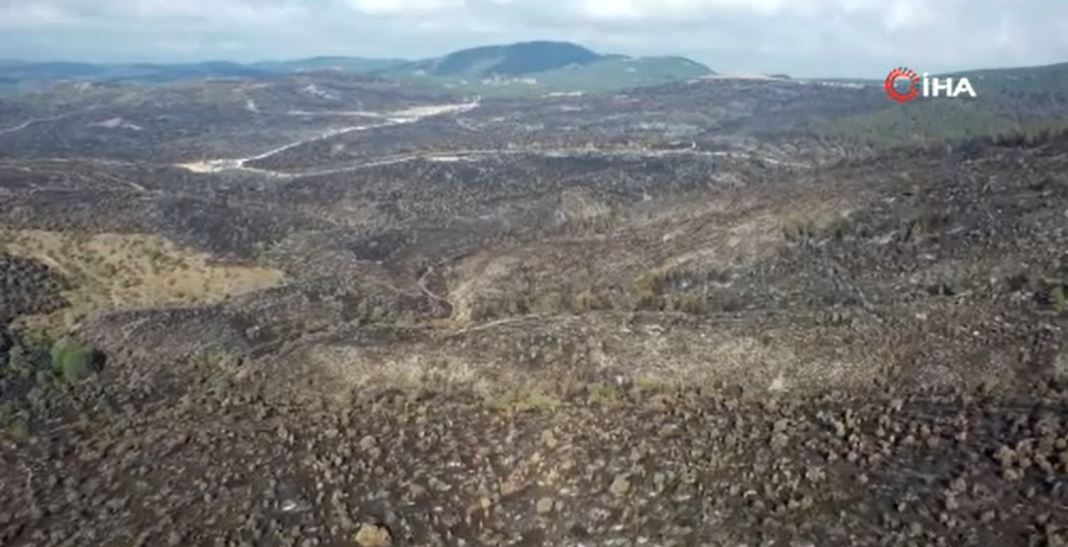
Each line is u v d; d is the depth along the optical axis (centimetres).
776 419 3128
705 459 2889
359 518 2841
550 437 3131
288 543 2730
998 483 2555
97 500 3106
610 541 2594
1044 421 2792
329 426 3506
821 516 2530
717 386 3512
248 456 3309
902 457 2769
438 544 2684
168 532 2836
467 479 3005
